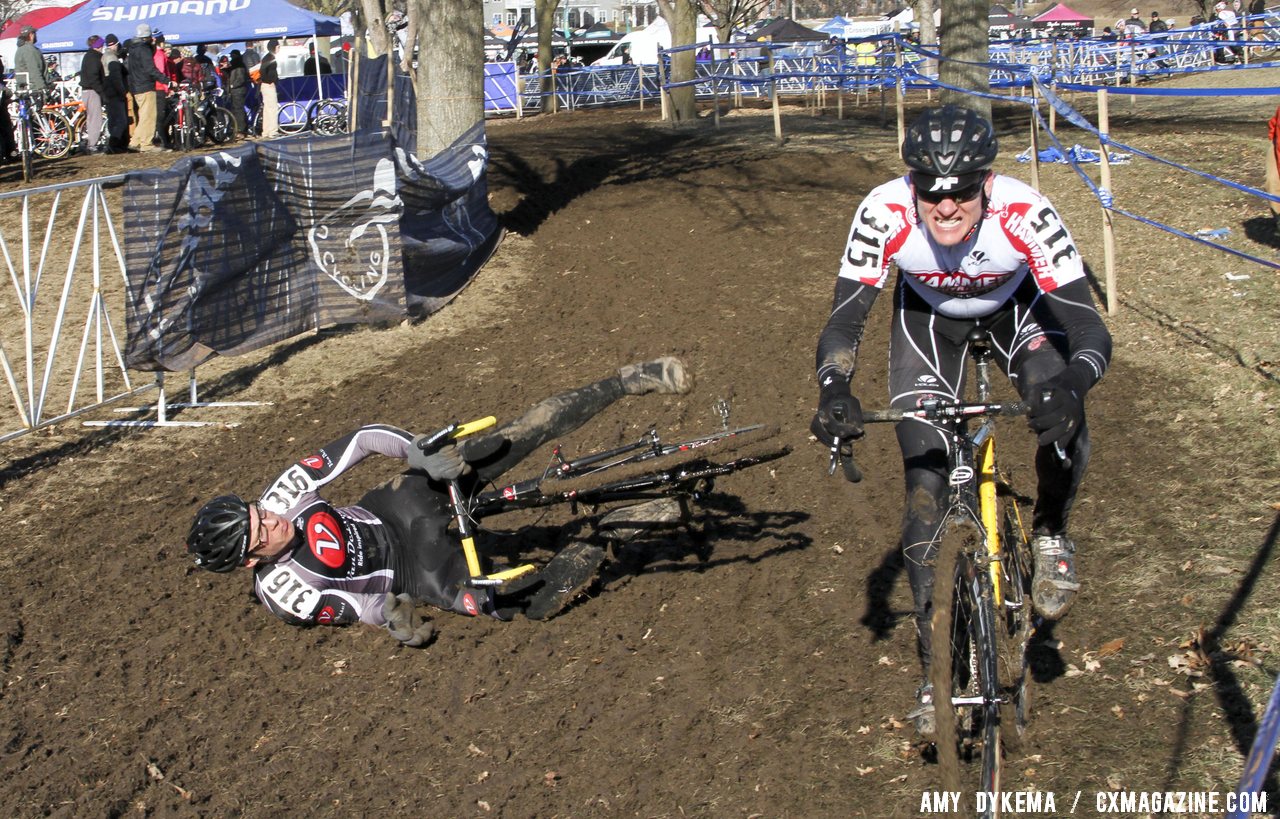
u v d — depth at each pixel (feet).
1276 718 6.64
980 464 10.21
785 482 17.51
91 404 21.62
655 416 20.17
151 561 15.64
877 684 12.07
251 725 12.04
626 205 38.75
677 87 58.44
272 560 12.39
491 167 44.93
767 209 36.99
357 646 13.56
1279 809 9.55
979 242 10.59
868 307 11.04
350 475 18.34
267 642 13.69
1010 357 11.53
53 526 16.87
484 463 13.00
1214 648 11.98
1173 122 49.26
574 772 11.09
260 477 18.29
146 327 20.51
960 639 9.53
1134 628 12.62
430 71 33.83
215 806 10.77
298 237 24.82
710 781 10.80
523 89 80.43
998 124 53.88
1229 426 17.75
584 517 16.39
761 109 68.90
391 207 26.07
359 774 11.20
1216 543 14.20
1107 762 10.48
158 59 51.93
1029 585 11.44
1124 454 17.26
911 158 9.82
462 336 25.99
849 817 10.14
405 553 13.21
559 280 30.45
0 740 11.76
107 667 13.14
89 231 34.37
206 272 21.94
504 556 15.37
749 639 13.23
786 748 11.18
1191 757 10.38
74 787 11.00
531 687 12.55
